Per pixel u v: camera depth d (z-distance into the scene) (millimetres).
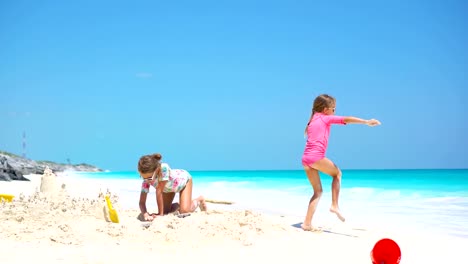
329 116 5883
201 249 4512
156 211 6555
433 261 4367
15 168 23703
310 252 4543
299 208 9422
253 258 4250
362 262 4195
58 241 4488
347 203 10875
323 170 5785
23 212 5531
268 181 26250
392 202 11133
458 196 12734
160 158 5832
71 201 6336
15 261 3816
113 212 5301
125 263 3922
